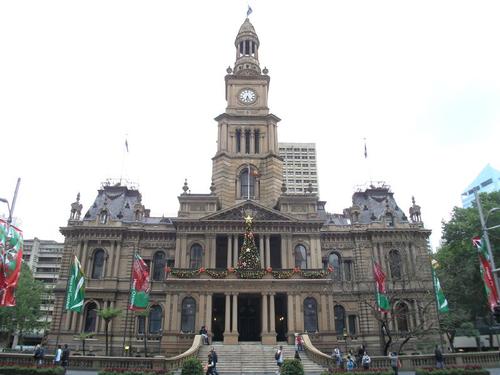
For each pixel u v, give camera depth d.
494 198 61.84
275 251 73.50
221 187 78.00
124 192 81.38
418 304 64.62
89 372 38.88
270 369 47.75
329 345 57.59
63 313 68.19
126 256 73.06
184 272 60.12
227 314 57.97
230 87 88.56
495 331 82.50
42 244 151.25
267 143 82.81
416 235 75.44
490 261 35.25
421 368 36.91
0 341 104.12
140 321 69.56
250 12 101.75
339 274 74.06
